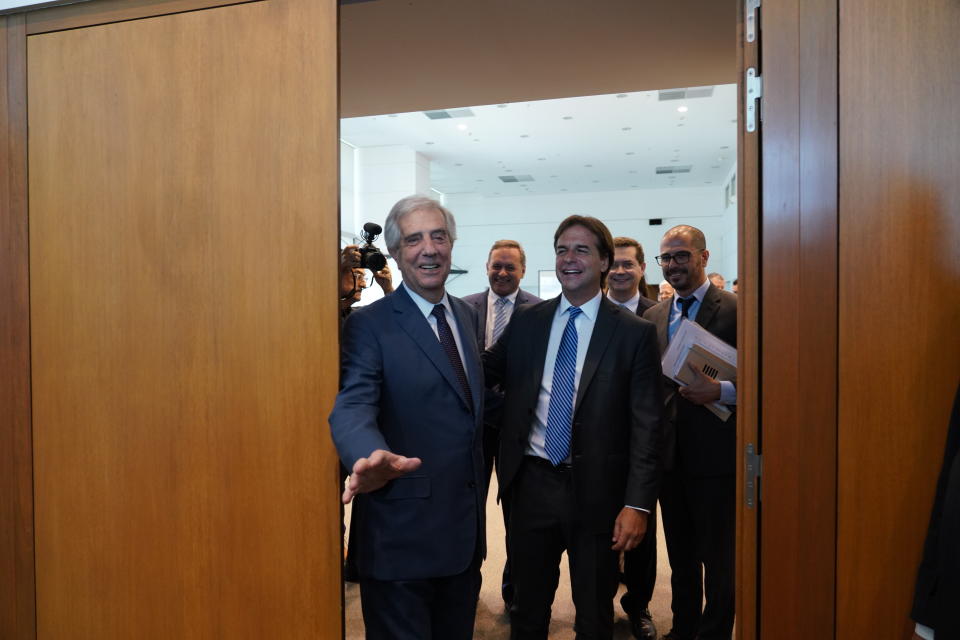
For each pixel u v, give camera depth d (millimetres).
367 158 12328
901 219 1214
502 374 2051
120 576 1629
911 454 1211
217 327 1551
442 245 1597
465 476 1559
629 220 16922
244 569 1555
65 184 1636
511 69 2945
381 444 1295
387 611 1489
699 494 2203
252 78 1517
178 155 1564
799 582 1264
